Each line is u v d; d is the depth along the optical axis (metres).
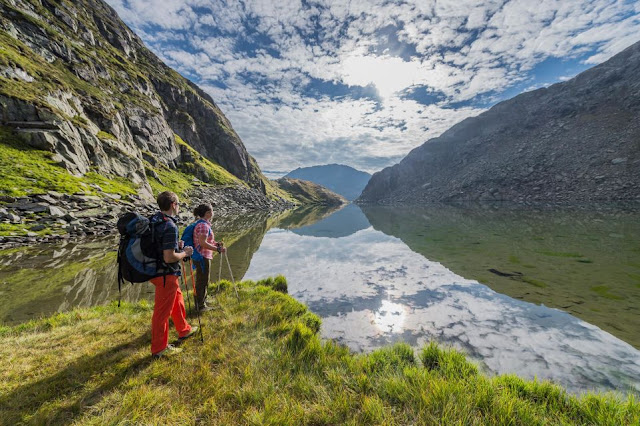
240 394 3.36
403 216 51.19
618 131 73.44
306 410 3.15
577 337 5.92
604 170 64.69
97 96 65.88
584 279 10.09
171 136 90.56
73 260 14.38
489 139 123.94
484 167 102.88
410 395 3.39
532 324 6.65
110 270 12.51
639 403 3.14
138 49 135.00
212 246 6.51
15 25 62.25
